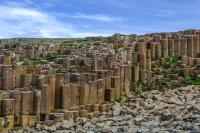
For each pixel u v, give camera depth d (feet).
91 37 289.33
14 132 152.56
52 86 168.86
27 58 226.99
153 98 195.11
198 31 257.34
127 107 182.19
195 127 136.87
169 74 219.61
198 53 241.14
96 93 181.88
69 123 161.48
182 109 168.14
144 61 216.95
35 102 161.68
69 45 258.16
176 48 235.81
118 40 249.34
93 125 158.81
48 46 250.78
